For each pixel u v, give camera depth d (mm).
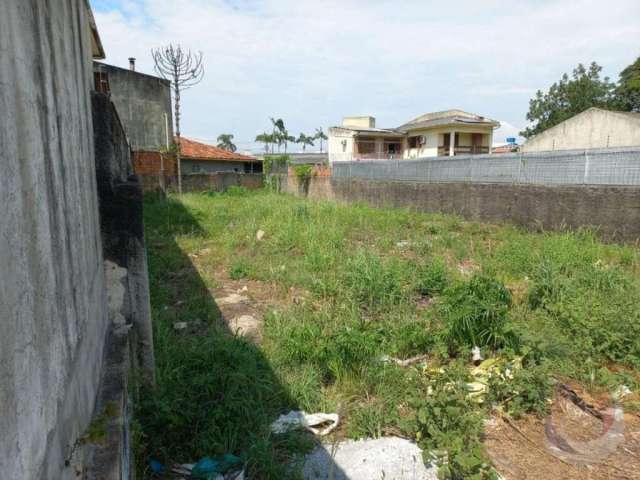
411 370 3203
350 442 2559
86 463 1369
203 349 3154
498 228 9375
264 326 4070
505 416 2797
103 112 2387
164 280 5777
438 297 4598
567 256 5945
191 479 2227
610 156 7953
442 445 2391
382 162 14336
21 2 910
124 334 2410
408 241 8094
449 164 11734
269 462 2256
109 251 2502
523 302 4516
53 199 1111
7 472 674
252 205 12102
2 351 676
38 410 871
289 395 2896
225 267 6484
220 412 2477
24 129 865
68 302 1235
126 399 1928
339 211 10977
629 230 7570
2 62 742
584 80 27641
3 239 705
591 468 2400
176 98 16984
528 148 22344
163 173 16703
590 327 3611
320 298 4957
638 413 2852
